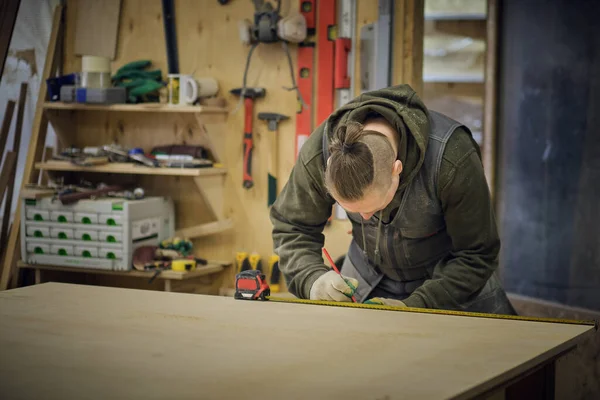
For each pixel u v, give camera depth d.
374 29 4.25
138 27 4.74
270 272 4.62
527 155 4.86
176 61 4.67
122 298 2.20
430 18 6.08
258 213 4.62
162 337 1.77
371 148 1.96
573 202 4.55
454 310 2.21
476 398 1.46
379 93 2.29
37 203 4.43
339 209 4.43
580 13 4.45
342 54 4.29
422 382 1.45
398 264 2.60
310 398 1.37
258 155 4.58
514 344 1.72
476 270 2.32
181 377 1.48
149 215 4.48
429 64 6.14
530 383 1.88
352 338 1.76
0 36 4.62
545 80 4.70
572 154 4.54
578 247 4.52
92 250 4.36
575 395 4.02
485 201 2.28
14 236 4.61
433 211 2.32
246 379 1.47
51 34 4.80
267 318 1.96
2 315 1.97
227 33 4.58
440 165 2.21
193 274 4.37
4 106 5.02
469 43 6.07
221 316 1.98
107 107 4.48
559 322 1.95
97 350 1.66
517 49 4.89
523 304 4.79
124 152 4.51
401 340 1.75
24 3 4.92
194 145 4.70
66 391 1.40
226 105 4.61
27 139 5.06
